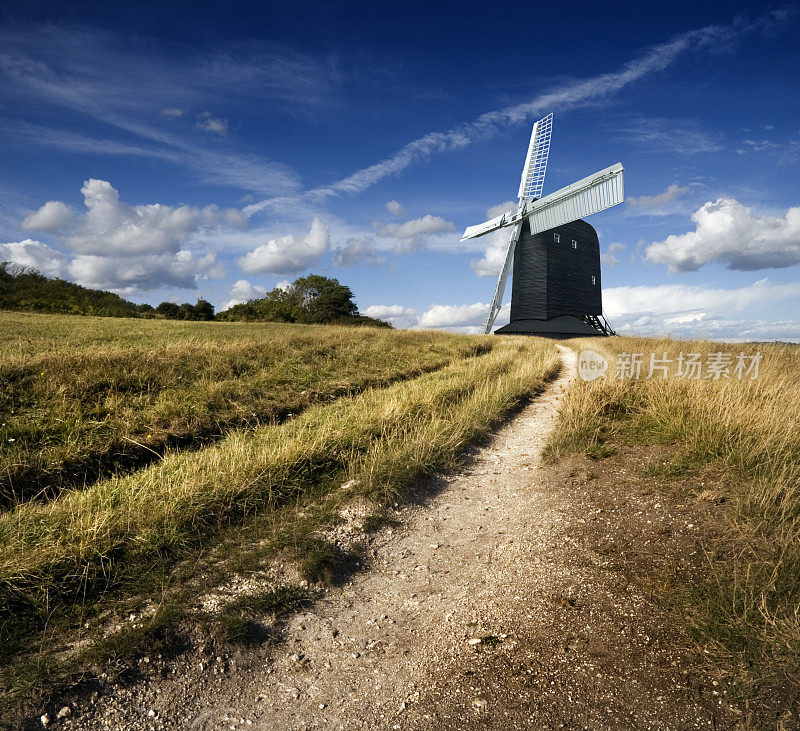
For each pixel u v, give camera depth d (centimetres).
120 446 723
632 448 707
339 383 1262
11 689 294
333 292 6838
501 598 409
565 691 302
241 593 403
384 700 310
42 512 502
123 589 400
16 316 2575
